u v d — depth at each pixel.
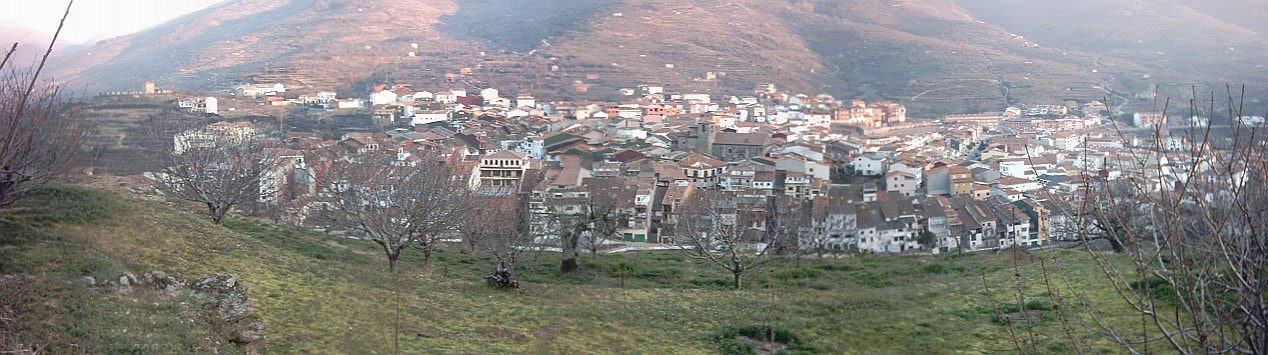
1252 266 9.25
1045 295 27.23
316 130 114.19
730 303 30.09
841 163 95.88
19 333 16.47
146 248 25.83
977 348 22.38
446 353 20.70
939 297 29.75
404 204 36.22
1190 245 9.76
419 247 39.22
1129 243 10.96
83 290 19.56
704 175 84.44
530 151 103.81
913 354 22.16
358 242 42.19
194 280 22.31
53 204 27.45
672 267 44.34
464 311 26.03
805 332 24.97
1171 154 10.65
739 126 122.50
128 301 19.70
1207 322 10.17
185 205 43.59
